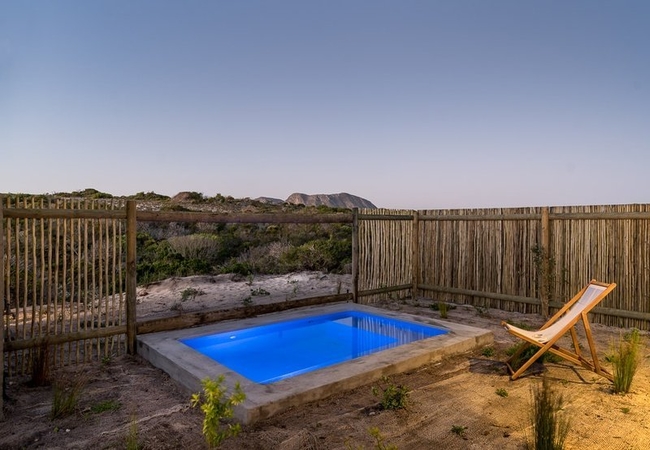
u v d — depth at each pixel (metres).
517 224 7.77
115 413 3.60
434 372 4.63
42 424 3.40
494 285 8.09
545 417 2.94
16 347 4.45
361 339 6.57
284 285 10.12
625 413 3.57
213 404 2.58
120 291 5.25
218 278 10.66
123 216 5.26
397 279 8.97
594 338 5.99
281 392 3.68
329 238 16.16
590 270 6.93
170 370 4.47
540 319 7.22
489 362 4.96
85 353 4.94
